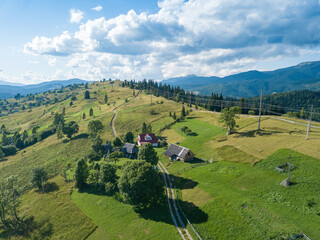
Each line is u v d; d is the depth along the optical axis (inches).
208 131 4635.8
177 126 5487.2
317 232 1455.5
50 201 2733.8
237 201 1978.3
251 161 2758.4
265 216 1711.4
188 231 1756.9
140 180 2158.0
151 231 1843.0
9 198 2586.1
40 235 2101.4
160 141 4586.6
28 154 5521.7
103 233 1958.7
